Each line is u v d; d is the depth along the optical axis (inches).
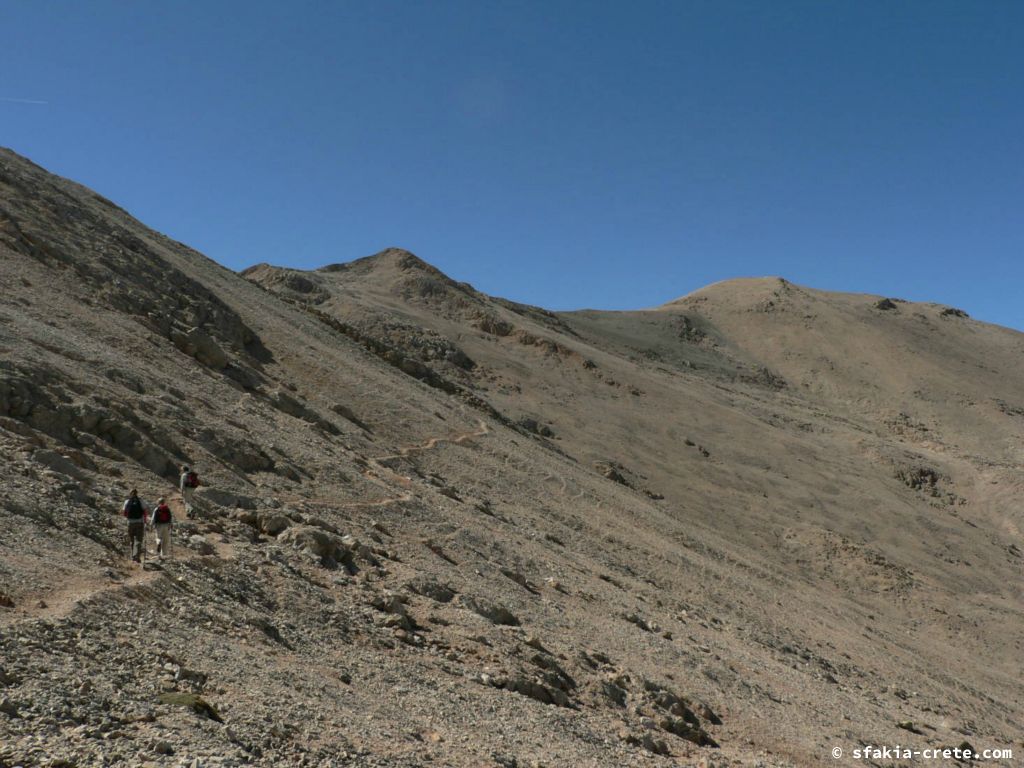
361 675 508.7
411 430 1594.5
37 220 1397.6
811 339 5693.9
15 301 1048.8
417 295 3715.6
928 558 2448.3
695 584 1358.3
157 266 1577.3
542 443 2265.0
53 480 610.5
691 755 583.5
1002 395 5073.8
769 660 1018.1
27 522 522.3
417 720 459.2
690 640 951.0
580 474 1887.3
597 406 2974.9
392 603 657.0
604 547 1368.1
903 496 2997.0
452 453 1566.2
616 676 693.9
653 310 6151.6
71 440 727.7
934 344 5821.9
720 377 4901.6
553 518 1432.1
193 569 557.0
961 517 3016.7
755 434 3198.8
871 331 5772.6
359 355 1996.8
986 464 3484.3
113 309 1241.4
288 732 371.6
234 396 1166.3
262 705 393.1
